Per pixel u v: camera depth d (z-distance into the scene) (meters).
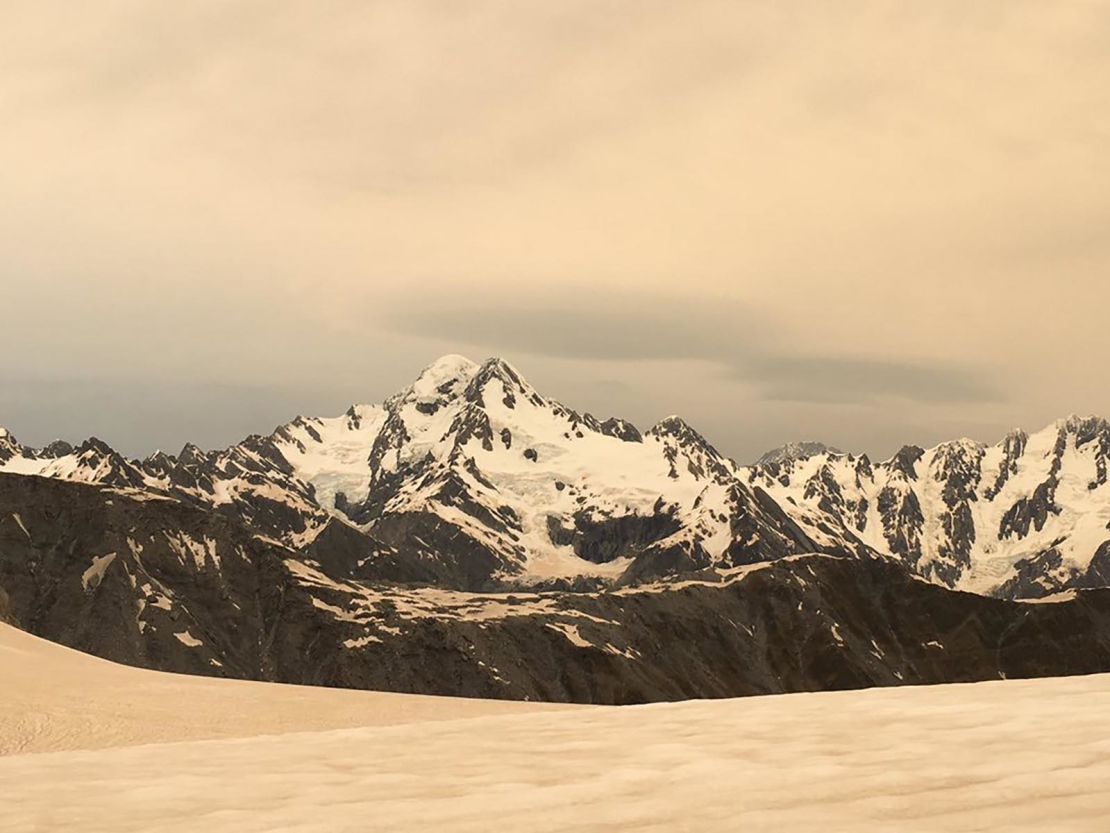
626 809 15.41
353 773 19.66
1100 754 17.12
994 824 12.98
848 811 14.24
